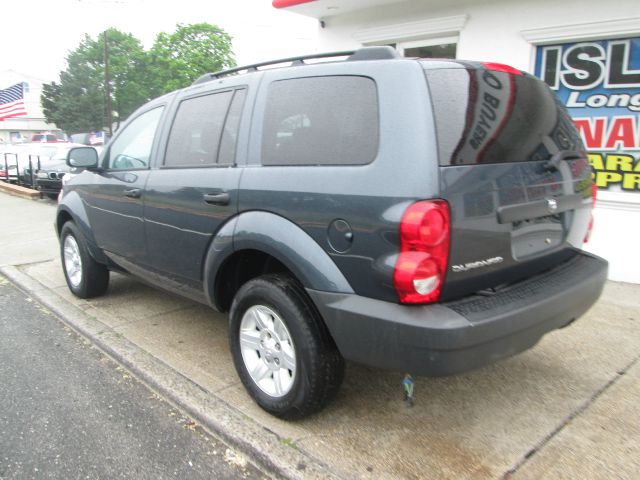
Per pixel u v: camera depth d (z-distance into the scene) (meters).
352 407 3.17
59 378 3.67
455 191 2.35
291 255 2.73
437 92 2.46
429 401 3.23
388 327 2.38
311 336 2.75
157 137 3.99
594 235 5.55
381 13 7.00
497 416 3.06
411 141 2.38
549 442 2.80
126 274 4.69
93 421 3.13
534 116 2.92
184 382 3.49
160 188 3.75
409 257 2.30
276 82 3.12
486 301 2.49
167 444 2.91
